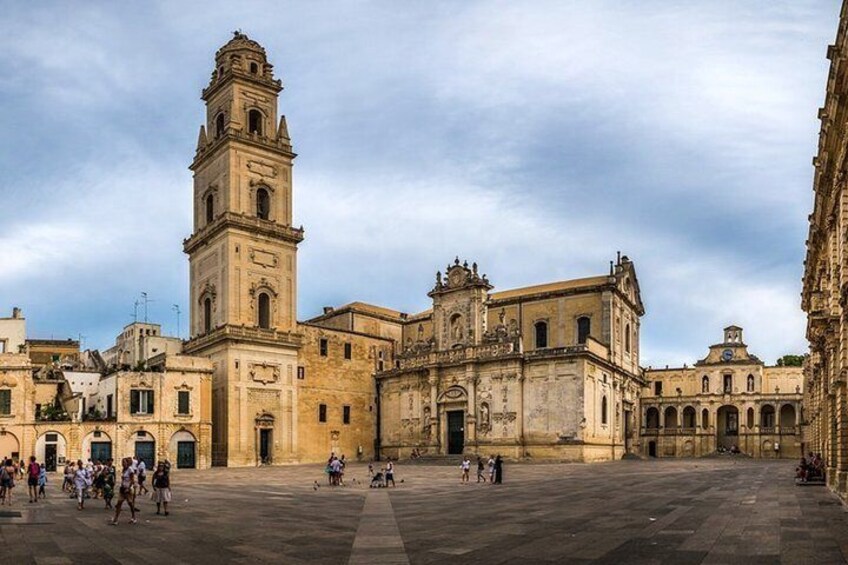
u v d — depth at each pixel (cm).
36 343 12812
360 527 2988
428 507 3781
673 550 2239
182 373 8412
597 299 9606
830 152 3475
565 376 8656
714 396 12594
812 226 4638
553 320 9894
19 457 7669
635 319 10731
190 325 9631
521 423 8862
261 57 9681
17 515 3522
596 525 2867
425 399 9812
